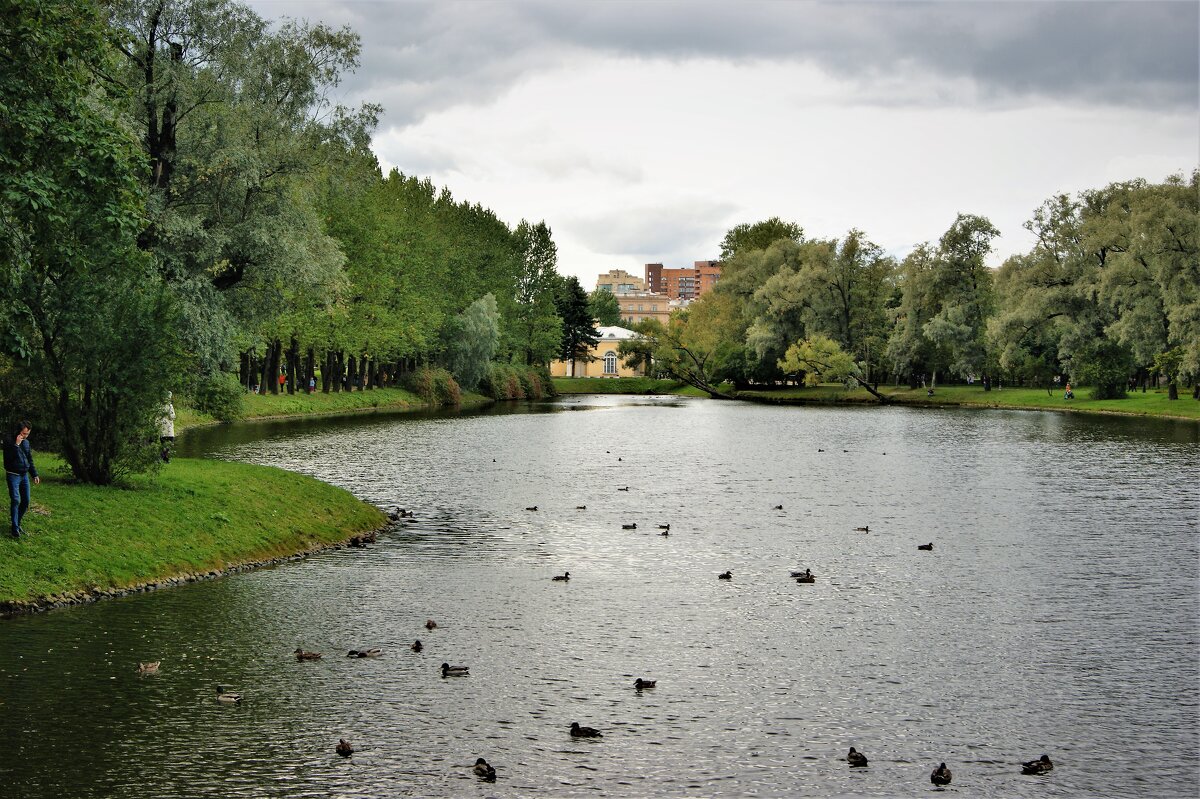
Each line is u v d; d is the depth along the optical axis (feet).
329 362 323.37
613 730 51.72
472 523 111.45
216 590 77.41
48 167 78.59
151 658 60.54
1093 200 355.77
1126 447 212.64
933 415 336.70
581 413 339.77
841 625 71.87
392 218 321.73
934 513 122.93
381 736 50.11
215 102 133.59
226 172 133.18
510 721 52.54
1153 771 48.19
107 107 111.04
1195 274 290.76
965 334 389.60
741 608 75.97
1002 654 65.72
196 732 49.96
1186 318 285.64
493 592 79.46
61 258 81.46
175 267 128.77
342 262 149.48
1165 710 56.13
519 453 189.57
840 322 431.84
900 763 48.67
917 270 406.00
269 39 138.51
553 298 520.83
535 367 511.40
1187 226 291.58
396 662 61.52
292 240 137.59
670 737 51.03
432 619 71.05
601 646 65.72
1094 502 132.77
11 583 69.21
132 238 91.40
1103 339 347.77
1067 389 377.50
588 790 44.86
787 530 109.91
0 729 49.44
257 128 137.08
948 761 49.03
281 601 74.74
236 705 53.62
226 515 91.25
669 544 100.83
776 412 357.41
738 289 470.39
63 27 79.71
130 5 126.41
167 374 91.04
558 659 62.85
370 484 140.15
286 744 48.80
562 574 86.43
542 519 114.83
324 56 143.02
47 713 51.60
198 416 232.73
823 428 273.54
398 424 256.93
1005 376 473.26
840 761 48.75
